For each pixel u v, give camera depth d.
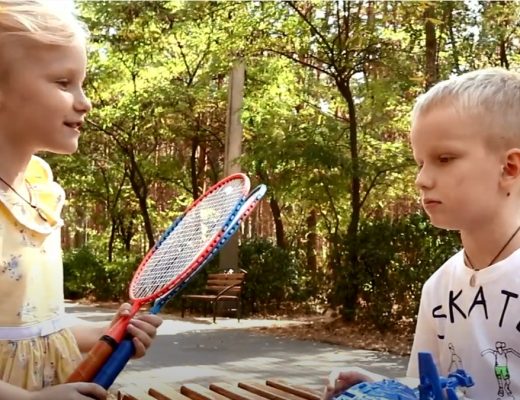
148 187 19.94
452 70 10.89
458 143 1.66
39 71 1.85
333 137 11.98
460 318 1.79
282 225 18.11
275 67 14.70
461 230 1.75
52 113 1.87
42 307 1.92
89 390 1.73
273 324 11.87
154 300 2.10
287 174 12.34
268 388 2.99
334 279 11.20
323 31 11.61
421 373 1.54
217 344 9.36
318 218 17.14
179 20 15.70
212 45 14.13
